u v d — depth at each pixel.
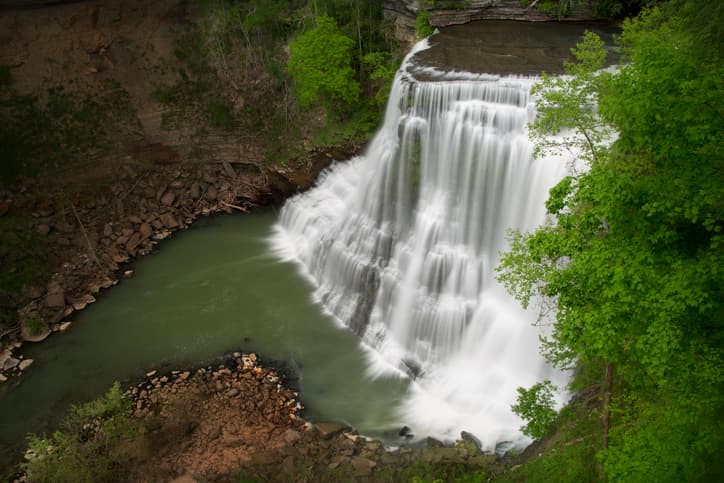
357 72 41.97
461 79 31.70
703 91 12.42
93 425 27.19
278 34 46.91
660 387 13.17
